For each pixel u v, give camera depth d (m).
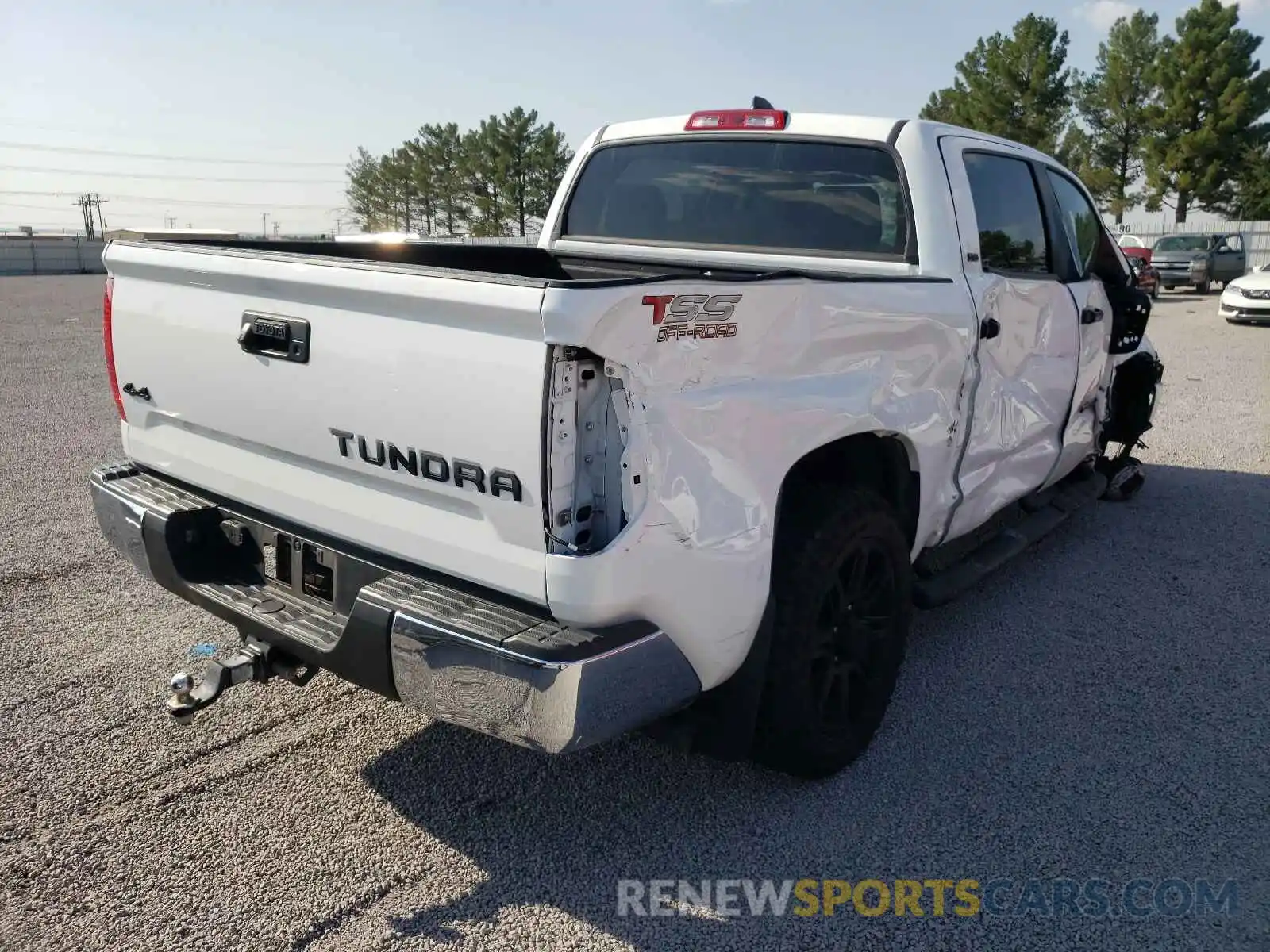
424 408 2.43
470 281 2.27
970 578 4.04
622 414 2.30
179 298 3.03
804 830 3.03
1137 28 50.84
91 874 2.75
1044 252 4.53
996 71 49.25
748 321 2.59
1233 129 48.06
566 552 2.30
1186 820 3.09
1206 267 28.00
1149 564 5.46
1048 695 3.92
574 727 2.29
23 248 48.88
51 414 8.76
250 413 2.89
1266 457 8.00
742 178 4.16
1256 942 2.59
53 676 3.86
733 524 2.59
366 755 3.39
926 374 3.46
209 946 2.50
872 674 3.38
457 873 2.80
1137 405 6.25
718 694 2.88
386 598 2.52
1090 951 2.55
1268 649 4.37
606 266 4.50
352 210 91.44
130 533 3.22
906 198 3.73
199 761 3.32
